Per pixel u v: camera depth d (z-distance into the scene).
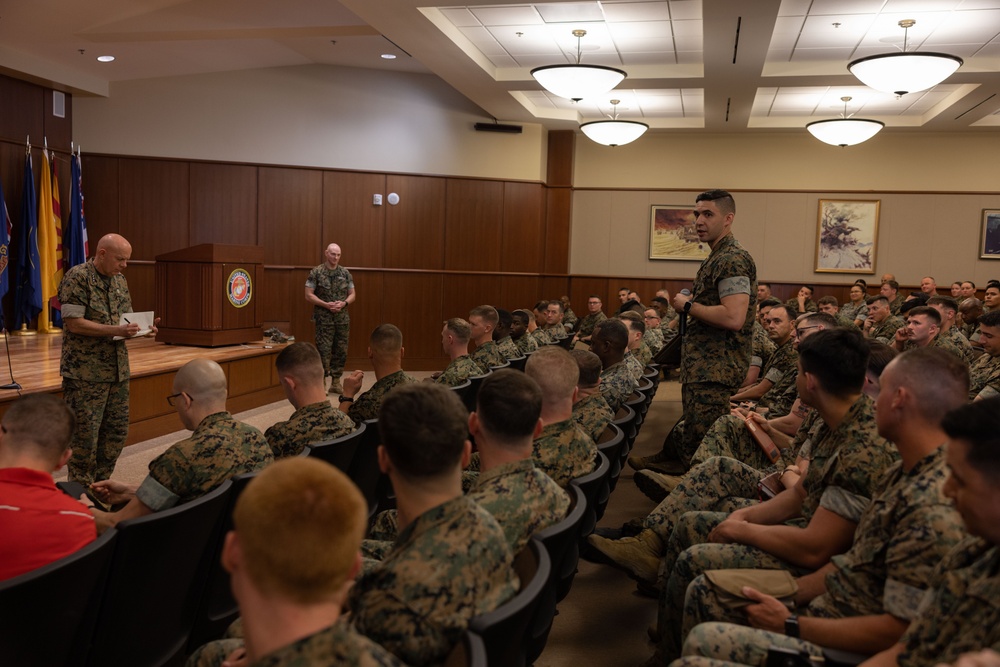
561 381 2.57
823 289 12.20
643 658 2.74
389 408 1.55
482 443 1.99
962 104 9.70
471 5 6.77
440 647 1.42
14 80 9.64
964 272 11.85
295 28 8.38
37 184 9.96
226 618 2.41
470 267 11.77
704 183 12.42
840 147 12.07
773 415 4.36
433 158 11.56
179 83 10.72
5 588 1.51
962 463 1.31
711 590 2.00
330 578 1.00
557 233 12.48
